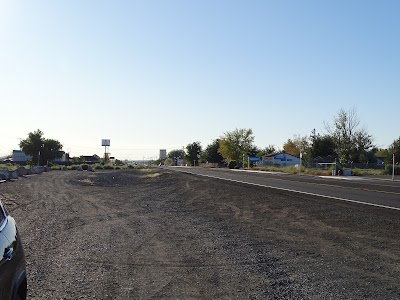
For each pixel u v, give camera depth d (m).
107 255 9.09
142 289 6.67
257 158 100.00
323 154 104.31
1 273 3.82
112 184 34.16
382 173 55.81
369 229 12.00
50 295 6.30
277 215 15.36
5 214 4.93
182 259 8.74
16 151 125.19
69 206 18.64
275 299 6.18
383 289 6.64
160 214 16.20
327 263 8.34
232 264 8.32
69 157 125.38
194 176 43.75
